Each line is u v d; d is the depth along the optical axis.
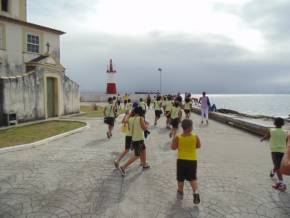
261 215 5.40
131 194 6.34
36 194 6.30
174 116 12.76
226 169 8.31
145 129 7.86
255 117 26.03
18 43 22.44
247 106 95.06
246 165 8.77
